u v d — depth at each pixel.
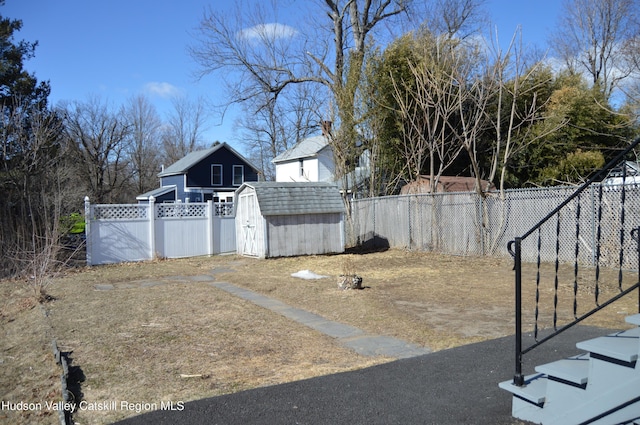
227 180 44.53
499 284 10.87
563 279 11.05
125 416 4.49
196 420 4.35
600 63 29.23
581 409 3.91
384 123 20.97
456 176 22.34
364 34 23.77
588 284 10.34
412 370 5.49
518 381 4.38
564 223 13.05
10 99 22.30
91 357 6.30
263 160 47.19
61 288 11.83
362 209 20.77
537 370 4.21
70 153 36.47
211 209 18.58
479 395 4.75
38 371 6.07
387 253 17.53
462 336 6.83
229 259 17.41
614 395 3.72
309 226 17.55
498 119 15.50
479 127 17.11
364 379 5.24
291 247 17.23
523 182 21.86
